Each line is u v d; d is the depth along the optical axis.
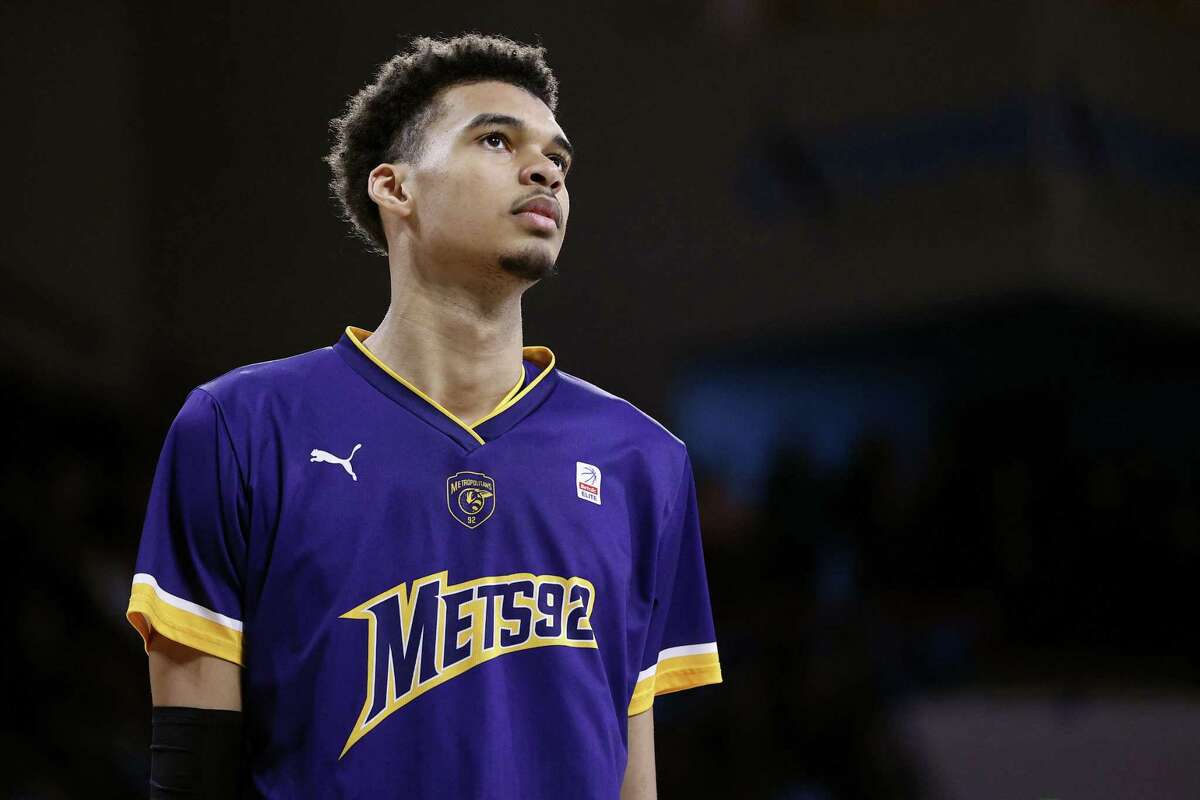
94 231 40.06
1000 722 27.30
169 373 40.84
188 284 42.03
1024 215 37.19
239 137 42.19
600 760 6.53
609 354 40.38
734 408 41.09
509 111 6.93
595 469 7.07
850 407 40.38
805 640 27.72
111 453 34.25
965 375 39.62
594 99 40.88
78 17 40.31
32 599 23.14
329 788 6.15
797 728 25.05
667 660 7.67
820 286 39.31
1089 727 27.12
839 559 34.94
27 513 25.58
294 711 6.26
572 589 6.72
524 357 7.51
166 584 6.40
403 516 6.53
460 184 6.79
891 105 38.72
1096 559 35.41
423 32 40.69
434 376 6.91
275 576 6.38
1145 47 39.44
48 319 36.75
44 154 38.44
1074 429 39.69
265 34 42.31
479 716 6.30
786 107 39.75
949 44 38.12
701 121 40.38
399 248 7.12
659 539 7.33
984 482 35.84
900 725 27.38
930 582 34.66
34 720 21.47
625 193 40.72
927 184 38.34
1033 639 34.22
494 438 6.87
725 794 24.39
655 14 41.03
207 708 6.35
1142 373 40.91
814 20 40.25
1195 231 40.38
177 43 43.12
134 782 21.88
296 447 6.56
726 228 40.12
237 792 6.41
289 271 41.28
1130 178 39.12
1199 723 26.88
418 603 6.41
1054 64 37.16
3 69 37.31
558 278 40.50
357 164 7.46
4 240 36.56
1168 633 34.59
